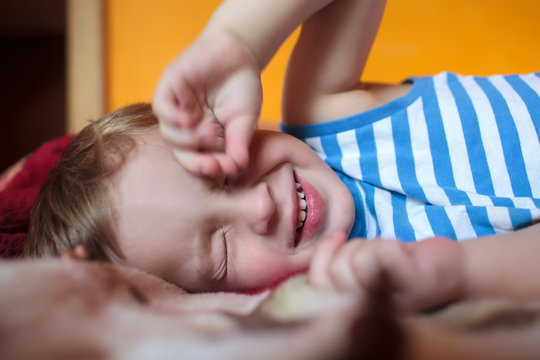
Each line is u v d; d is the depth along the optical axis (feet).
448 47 2.59
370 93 1.63
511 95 1.51
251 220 1.34
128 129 1.42
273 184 1.39
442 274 0.99
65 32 5.76
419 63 2.62
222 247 1.37
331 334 0.81
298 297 0.97
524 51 2.54
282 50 2.69
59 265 1.04
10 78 5.74
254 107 1.24
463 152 1.48
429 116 1.53
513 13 2.54
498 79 1.61
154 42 2.82
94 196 1.35
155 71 2.83
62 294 0.95
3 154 5.61
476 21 2.56
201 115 1.21
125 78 2.84
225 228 1.36
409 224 1.49
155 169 1.33
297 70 1.58
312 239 1.41
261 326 0.90
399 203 1.54
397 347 0.78
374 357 0.76
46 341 0.79
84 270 1.05
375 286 0.96
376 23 1.54
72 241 1.37
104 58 2.82
